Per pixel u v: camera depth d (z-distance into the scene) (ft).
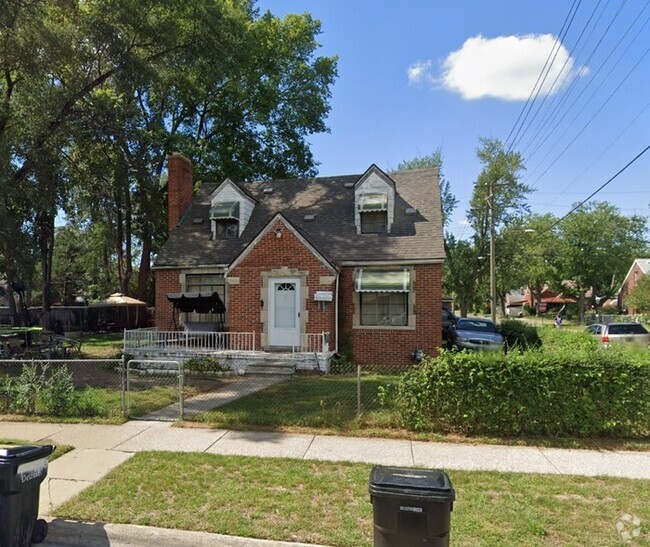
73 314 99.35
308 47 93.97
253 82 86.94
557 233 176.35
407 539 10.27
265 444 21.94
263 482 17.30
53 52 52.54
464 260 120.37
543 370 22.80
